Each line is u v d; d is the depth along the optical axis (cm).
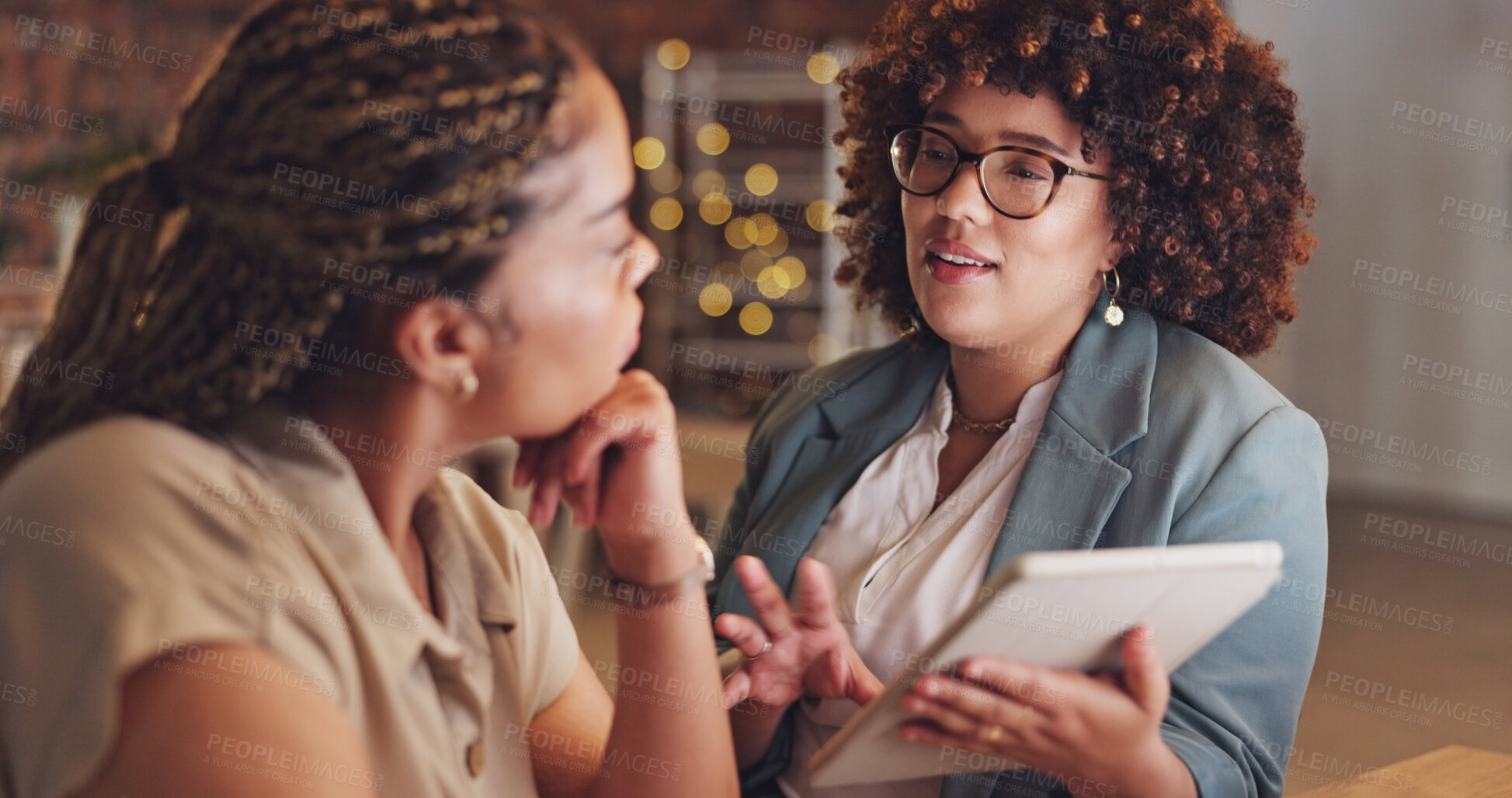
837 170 161
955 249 123
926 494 131
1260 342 144
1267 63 139
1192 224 133
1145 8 126
